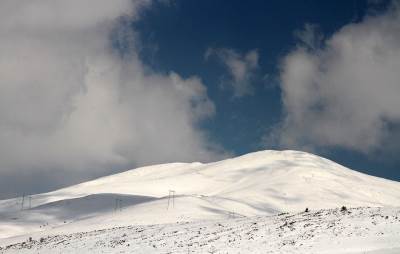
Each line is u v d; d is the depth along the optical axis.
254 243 45.97
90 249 57.97
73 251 58.84
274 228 51.22
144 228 70.25
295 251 40.78
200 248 47.75
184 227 64.94
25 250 67.31
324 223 48.94
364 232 43.22
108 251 54.75
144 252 50.84
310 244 42.16
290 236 46.19
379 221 45.84
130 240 59.25
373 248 38.81
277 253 40.97
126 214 179.50
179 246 50.69
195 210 195.38
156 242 55.19
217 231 56.19
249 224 58.12
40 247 67.19
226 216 166.12
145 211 188.38
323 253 39.25
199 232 57.66
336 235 43.62
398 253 36.34
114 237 64.19
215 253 44.56
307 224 49.94
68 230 139.00
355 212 53.91
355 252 38.44
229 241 48.72
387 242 39.69
